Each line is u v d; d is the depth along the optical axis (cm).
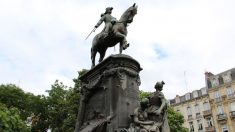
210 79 5606
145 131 689
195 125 5675
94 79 898
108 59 846
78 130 862
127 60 841
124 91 795
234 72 5334
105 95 823
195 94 5928
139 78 859
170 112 2884
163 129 731
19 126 1517
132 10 934
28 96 3062
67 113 2509
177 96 6231
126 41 891
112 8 1002
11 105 2964
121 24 918
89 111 869
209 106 5581
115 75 820
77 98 2308
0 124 1357
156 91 809
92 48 984
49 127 2869
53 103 2877
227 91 5253
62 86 2956
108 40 930
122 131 708
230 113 5072
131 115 748
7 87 3047
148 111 752
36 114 2950
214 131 5256
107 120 753
